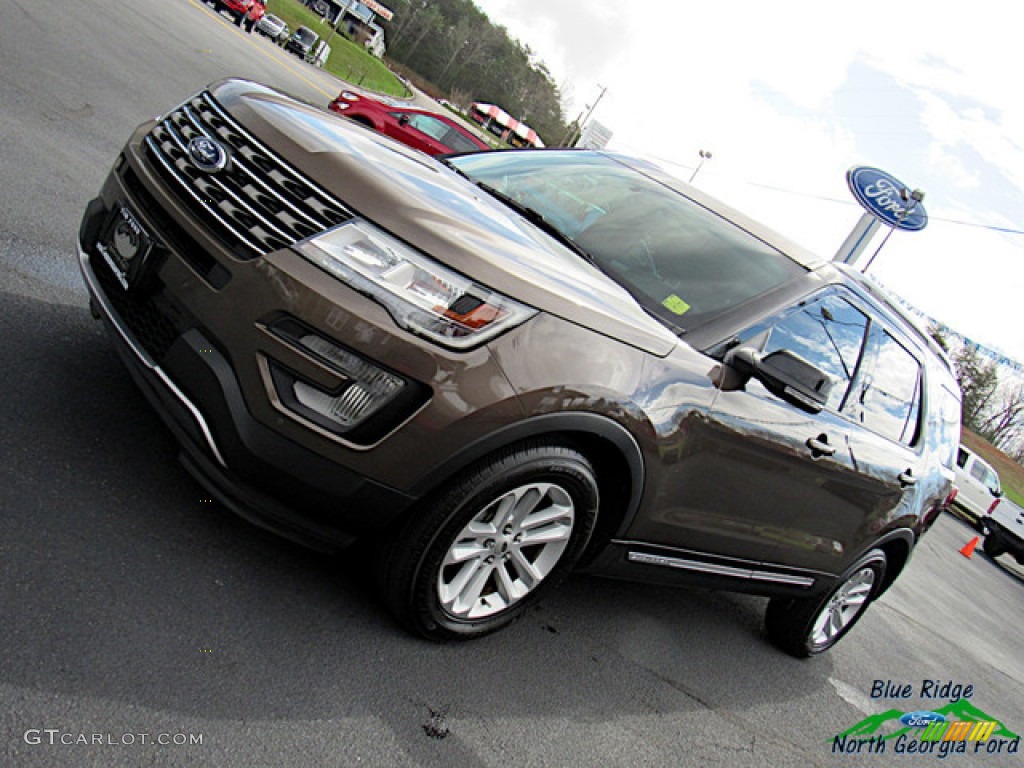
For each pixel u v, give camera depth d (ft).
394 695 7.40
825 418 10.85
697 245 10.95
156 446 8.77
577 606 11.30
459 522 7.58
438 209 7.55
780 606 13.67
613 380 7.80
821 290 11.09
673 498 9.12
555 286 7.69
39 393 8.63
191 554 7.59
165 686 6.09
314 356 6.86
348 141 8.40
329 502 7.18
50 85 22.70
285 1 206.80
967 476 61.21
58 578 6.48
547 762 7.67
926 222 81.00
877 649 17.25
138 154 8.38
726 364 9.15
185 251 7.41
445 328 7.01
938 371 14.48
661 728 9.48
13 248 12.12
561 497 8.29
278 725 6.32
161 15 64.90
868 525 12.56
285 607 7.63
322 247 6.95
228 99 8.34
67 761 5.10
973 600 31.73
